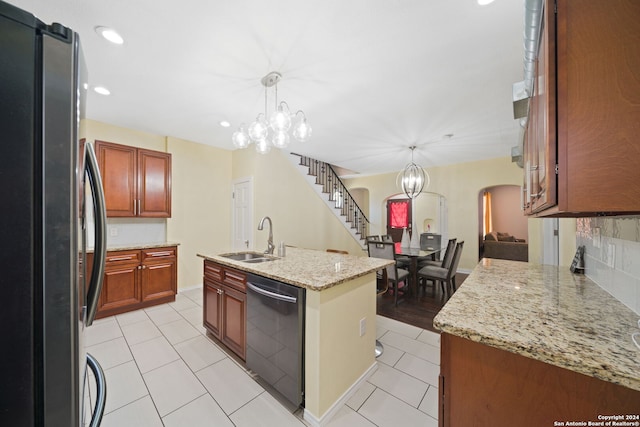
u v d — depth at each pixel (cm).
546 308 111
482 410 93
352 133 375
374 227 729
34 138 53
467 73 218
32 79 53
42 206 54
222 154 458
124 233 348
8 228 51
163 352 227
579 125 72
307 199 512
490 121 326
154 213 348
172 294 352
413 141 413
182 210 404
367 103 276
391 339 257
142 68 212
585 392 77
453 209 583
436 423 153
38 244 54
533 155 115
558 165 74
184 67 211
